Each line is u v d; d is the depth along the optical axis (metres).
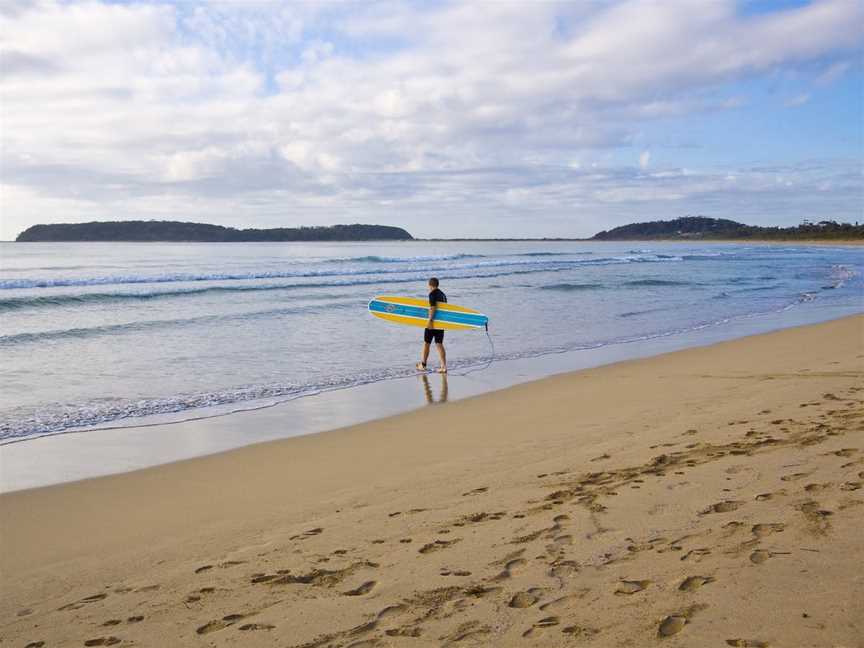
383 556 3.62
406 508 4.49
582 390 9.05
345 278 34.50
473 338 15.10
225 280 32.66
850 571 2.65
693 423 6.28
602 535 3.53
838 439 4.95
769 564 2.84
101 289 25.91
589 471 4.93
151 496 5.30
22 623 3.22
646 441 5.73
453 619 2.77
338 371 11.31
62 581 3.74
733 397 7.57
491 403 8.56
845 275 38.22
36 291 24.67
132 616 3.18
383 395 9.38
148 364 11.91
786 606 2.45
